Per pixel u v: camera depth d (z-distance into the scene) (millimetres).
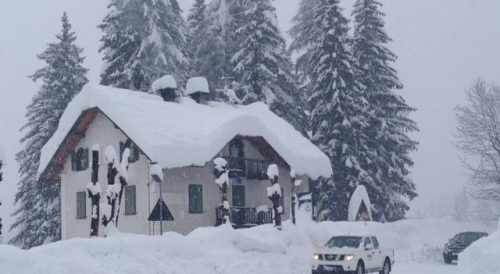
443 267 28938
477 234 32656
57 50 47781
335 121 47562
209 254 24109
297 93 52656
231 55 52656
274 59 49312
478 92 45969
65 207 40031
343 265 22812
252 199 40062
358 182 46719
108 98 34750
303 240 31422
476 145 45594
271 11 50125
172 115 36375
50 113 46375
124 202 35625
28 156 46438
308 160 41281
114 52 47188
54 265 16906
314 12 50344
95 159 25609
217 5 54281
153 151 31578
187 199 35344
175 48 47000
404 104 52062
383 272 25453
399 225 40844
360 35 51688
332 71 47438
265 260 25375
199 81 42406
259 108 44562
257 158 40969
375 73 51281
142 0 46344
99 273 17766
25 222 46531
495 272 15461
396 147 50781
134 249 20844
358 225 38000
